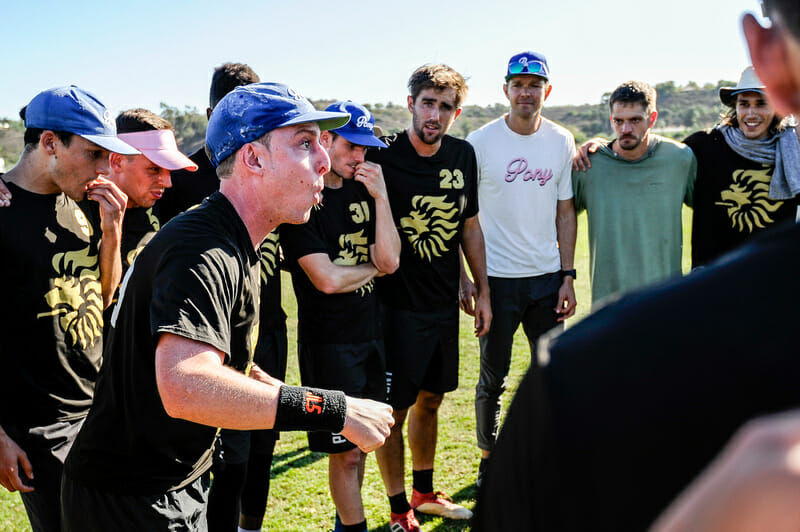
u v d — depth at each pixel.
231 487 2.83
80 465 1.83
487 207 4.01
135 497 1.79
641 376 0.43
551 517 0.45
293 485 3.86
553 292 4.10
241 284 1.73
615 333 0.46
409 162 3.45
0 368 2.27
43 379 2.34
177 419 1.75
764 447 0.27
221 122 1.79
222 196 1.79
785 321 0.40
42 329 2.31
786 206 3.87
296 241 2.98
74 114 2.24
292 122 1.76
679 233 4.04
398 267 3.42
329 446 2.93
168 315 1.52
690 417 0.40
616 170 3.99
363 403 1.71
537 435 0.47
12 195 2.28
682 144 4.00
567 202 4.12
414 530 3.37
